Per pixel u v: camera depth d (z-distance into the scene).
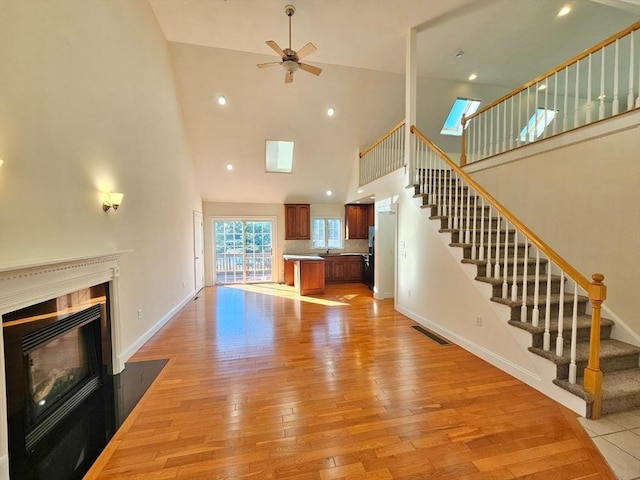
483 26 3.98
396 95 6.16
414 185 4.43
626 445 1.87
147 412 2.26
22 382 1.88
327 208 8.83
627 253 2.64
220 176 7.31
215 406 2.33
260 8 3.50
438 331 3.97
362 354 3.32
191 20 3.73
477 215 4.05
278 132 6.54
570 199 3.14
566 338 2.64
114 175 3.04
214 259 8.19
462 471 1.68
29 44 1.94
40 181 2.04
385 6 3.53
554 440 1.92
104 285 2.82
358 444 1.90
